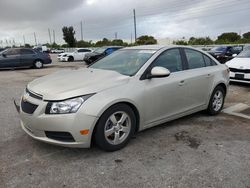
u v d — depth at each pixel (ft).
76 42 231.30
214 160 11.68
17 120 16.93
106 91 11.82
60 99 11.07
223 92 18.78
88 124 11.23
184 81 15.19
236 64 30.63
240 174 10.53
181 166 11.14
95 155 12.09
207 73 16.93
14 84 32.89
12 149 12.64
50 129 11.17
